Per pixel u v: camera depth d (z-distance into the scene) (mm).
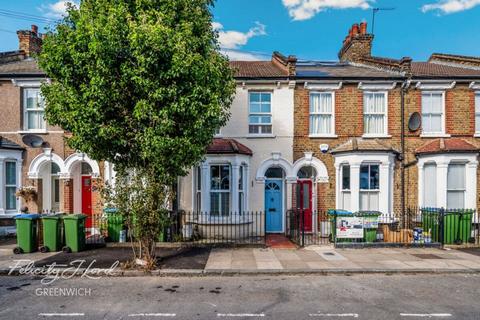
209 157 13000
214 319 5738
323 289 7312
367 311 6094
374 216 11539
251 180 13812
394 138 13906
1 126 13844
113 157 9141
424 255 10172
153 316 5859
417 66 16688
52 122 8867
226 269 8547
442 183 12977
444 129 14031
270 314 5945
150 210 8570
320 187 13805
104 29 7844
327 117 14180
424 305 6402
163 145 8133
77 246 10453
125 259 9555
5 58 15430
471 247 11336
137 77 7949
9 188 13703
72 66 8297
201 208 13023
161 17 8531
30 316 5859
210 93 8680
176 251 10656
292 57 13680
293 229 13141
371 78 13719
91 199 14414
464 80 13789
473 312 6070
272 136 13867
